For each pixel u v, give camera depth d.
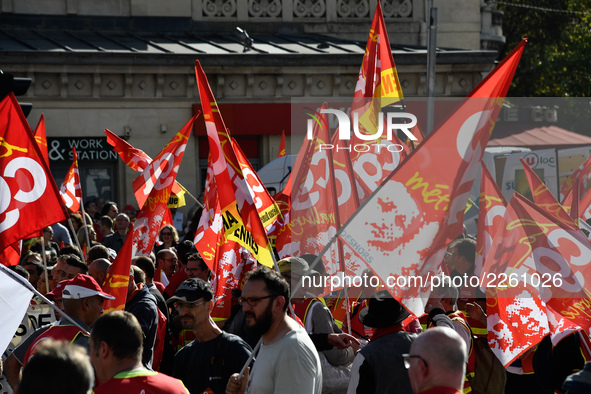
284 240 13.68
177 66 36.25
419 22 42.22
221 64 36.47
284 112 37.53
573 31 50.66
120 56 35.38
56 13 38.09
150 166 15.83
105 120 36.09
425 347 5.88
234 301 11.83
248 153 37.97
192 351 9.21
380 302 8.09
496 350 10.33
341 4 41.81
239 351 8.95
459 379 5.84
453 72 38.72
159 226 15.16
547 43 52.09
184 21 39.97
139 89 36.34
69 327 9.19
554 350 10.24
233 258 12.80
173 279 14.70
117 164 36.59
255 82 37.22
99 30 38.75
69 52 34.66
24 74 34.44
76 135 35.75
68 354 5.58
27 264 14.95
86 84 35.62
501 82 8.59
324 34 41.75
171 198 18.98
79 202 19.92
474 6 43.12
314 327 9.83
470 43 43.19
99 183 36.53
